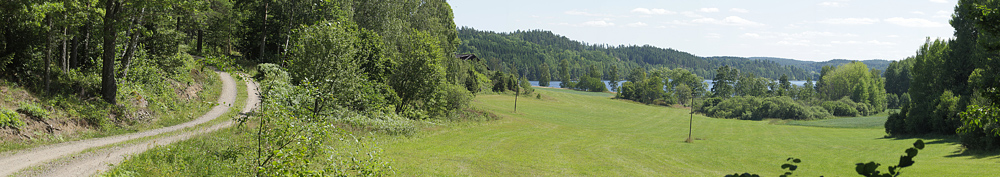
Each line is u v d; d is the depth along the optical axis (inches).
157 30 1202.6
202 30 2032.5
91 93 912.3
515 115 2701.8
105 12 930.1
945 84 1856.5
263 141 370.0
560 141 1686.8
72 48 993.5
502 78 4345.5
